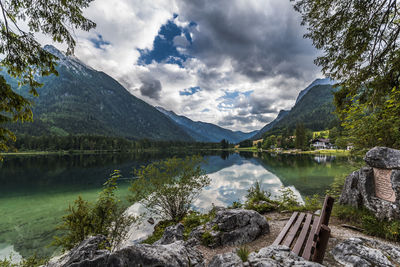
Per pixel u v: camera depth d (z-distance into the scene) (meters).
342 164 10.78
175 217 9.27
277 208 8.34
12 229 10.06
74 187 20.05
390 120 5.83
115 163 44.88
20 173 29.50
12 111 2.97
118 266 2.35
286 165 35.00
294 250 3.57
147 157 66.31
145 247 2.64
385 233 4.82
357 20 4.45
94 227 5.69
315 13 4.76
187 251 3.08
